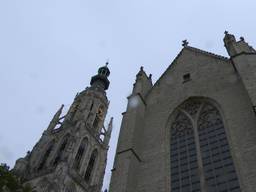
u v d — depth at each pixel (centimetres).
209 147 2427
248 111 2433
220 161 2262
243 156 2156
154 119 2956
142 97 3195
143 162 2559
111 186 2295
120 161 2481
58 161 7781
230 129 2402
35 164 8056
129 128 2781
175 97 3077
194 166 2347
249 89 2358
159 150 2611
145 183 2373
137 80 3469
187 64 3450
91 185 8069
